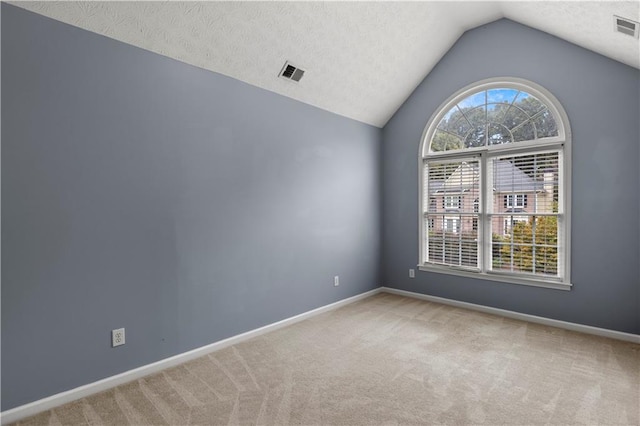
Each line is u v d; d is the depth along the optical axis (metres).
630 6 2.10
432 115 4.29
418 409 2.02
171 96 2.58
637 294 3.02
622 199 3.06
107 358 2.28
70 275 2.13
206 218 2.81
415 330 3.32
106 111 2.26
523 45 3.58
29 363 1.99
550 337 3.13
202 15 2.43
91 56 2.19
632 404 2.06
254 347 2.93
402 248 4.62
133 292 2.40
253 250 3.17
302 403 2.09
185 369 2.54
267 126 3.28
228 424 1.89
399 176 4.62
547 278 3.48
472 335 3.19
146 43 2.41
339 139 4.10
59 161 2.07
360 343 3.01
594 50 3.13
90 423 1.90
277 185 3.38
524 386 2.28
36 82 1.99
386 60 3.72
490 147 3.83
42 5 1.97
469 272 4.00
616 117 3.08
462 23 3.79
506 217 3.76
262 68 3.06
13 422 1.91
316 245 3.82
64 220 2.10
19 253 1.95
